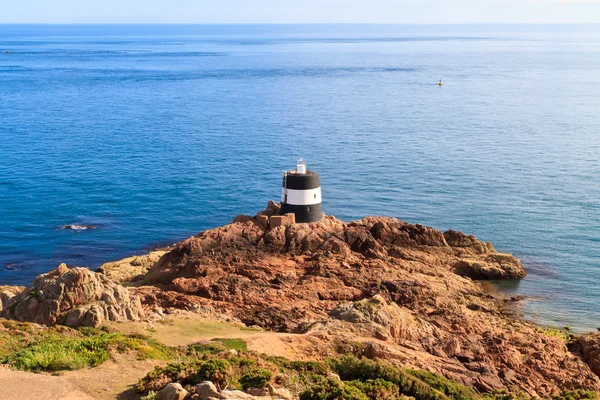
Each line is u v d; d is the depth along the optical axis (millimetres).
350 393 28312
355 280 58375
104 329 40344
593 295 63594
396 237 68750
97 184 102500
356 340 42688
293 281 58094
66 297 42500
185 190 99750
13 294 49438
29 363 30734
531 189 97750
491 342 48219
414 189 98688
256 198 96312
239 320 49719
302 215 67438
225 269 59906
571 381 44594
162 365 31812
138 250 77812
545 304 61594
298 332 45844
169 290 56438
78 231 83062
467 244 70688
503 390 40094
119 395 28031
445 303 56625
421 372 37438
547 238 78000
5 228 83312
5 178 105000
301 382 30422
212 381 28094
